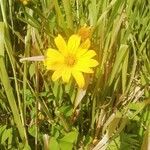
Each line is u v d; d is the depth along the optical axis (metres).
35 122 0.19
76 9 0.21
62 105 0.20
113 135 0.18
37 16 0.19
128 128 0.19
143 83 0.20
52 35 0.18
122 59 0.18
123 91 0.20
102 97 0.20
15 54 0.20
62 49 0.16
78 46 0.16
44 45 0.19
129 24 0.18
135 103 0.20
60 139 0.17
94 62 0.16
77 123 0.20
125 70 0.19
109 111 0.20
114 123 0.17
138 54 0.20
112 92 0.20
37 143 0.19
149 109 0.19
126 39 0.18
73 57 0.16
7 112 0.20
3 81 0.16
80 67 0.16
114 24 0.18
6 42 0.16
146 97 0.20
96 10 0.18
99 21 0.17
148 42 0.21
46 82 0.20
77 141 0.19
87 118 0.21
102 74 0.18
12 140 0.19
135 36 0.21
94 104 0.19
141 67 0.21
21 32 0.21
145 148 0.16
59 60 0.16
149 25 0.20
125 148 0.18
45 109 0.19
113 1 0.17
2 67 0.15
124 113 0.19
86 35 0.16
